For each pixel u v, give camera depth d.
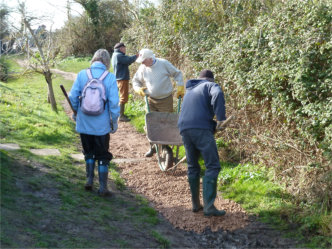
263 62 5.52
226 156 6.34
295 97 5.12
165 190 5.24
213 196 4.39
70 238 3.29
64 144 6.76
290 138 5.21
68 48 29.88
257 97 5.91
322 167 4.58
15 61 22.38
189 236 4.08
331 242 3.78
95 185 4.91
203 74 4.62
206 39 7.91
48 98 10.79
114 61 9.41
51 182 4.46
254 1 7.23
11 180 4.11
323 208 4.29
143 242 3.61
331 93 4.63
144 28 11.39
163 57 9.87
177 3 9.38
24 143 6.07
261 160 5.67
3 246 2.81
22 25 10.26
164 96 6.50
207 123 4.35
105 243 3.38
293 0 5.44
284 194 4.87
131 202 4.63
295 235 4.05
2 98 9.18
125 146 7.46
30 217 3.43
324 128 4.64
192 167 4.56
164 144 5.67
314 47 4.85
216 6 8.25
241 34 6.35
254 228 4.24
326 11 4.87
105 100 4.41
